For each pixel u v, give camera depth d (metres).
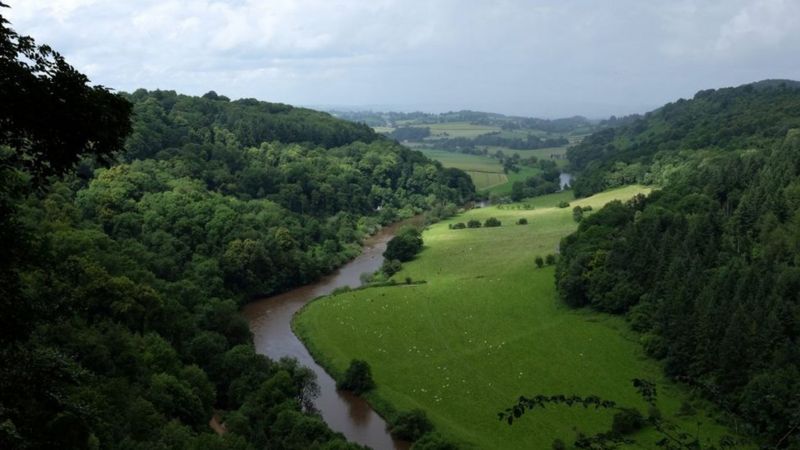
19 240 23.36
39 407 24.17
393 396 89.75
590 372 95.00
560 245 147.00
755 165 135.38
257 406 76.69
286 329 118.31
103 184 128.88
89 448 45.34
